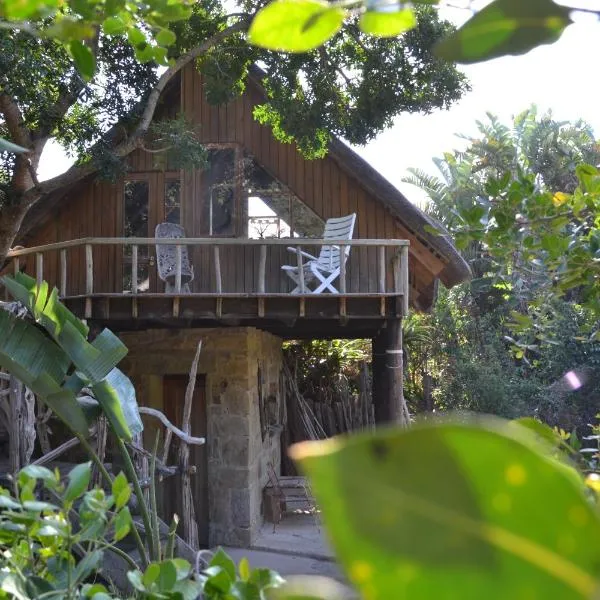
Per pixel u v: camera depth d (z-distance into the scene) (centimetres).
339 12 63
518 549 36
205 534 975
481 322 1775
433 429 37
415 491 36
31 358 474
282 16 63
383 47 931
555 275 317
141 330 1003
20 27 141
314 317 898
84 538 264
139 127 957
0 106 905
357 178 1034
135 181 1129
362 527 36
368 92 941
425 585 36
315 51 970
